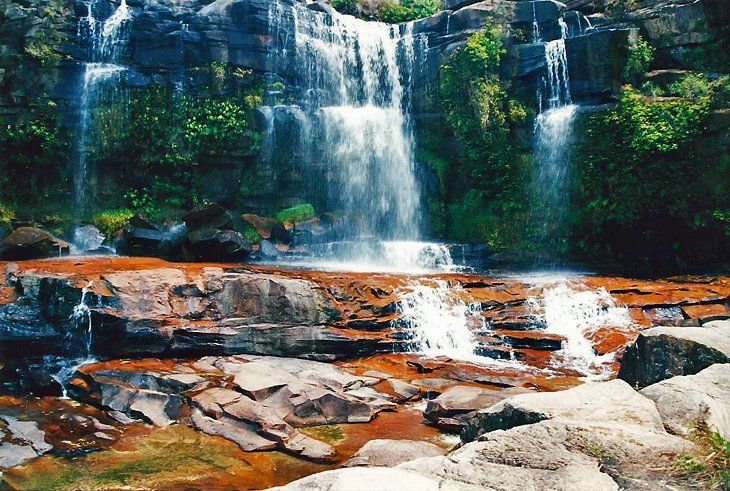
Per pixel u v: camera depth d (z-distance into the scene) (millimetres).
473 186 18078
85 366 9102
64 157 16750
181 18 17578
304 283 10727
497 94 17641
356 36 20266
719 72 16594
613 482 3705
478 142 17875
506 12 18297
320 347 10070
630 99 15836
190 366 9109
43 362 9414
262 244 15250
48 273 10641
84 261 12445
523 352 10391
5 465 6121
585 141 16328
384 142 18828
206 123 17359
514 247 16734
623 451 4023
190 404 7754
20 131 16234
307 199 18125
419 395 8602
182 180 17484
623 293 12164
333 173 18297
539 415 4676
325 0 21969
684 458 3986
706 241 15617
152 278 10281
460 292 11805
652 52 17188
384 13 22812
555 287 12234
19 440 6719
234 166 17734
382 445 6262
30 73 16422
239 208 17750
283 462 6359
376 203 18672
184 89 17375
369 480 3613
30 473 5965
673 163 15375
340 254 16062
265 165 17781
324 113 18312
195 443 6809
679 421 4664
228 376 8523
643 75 16844
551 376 9406
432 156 18828
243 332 9836
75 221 16500
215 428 7137
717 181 15070
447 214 18344
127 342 9555
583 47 16750
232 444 6793
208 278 10500
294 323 10281
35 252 13516
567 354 10453
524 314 11477
